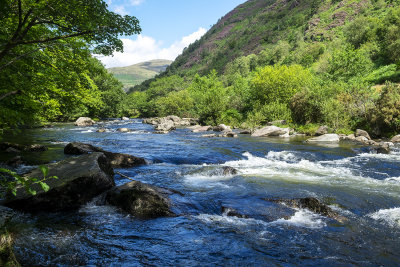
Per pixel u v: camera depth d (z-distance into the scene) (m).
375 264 4.08
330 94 28.02
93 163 7.59
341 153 15.02
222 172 10.35
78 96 11.66
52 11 4.67
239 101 44.91
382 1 97.50
